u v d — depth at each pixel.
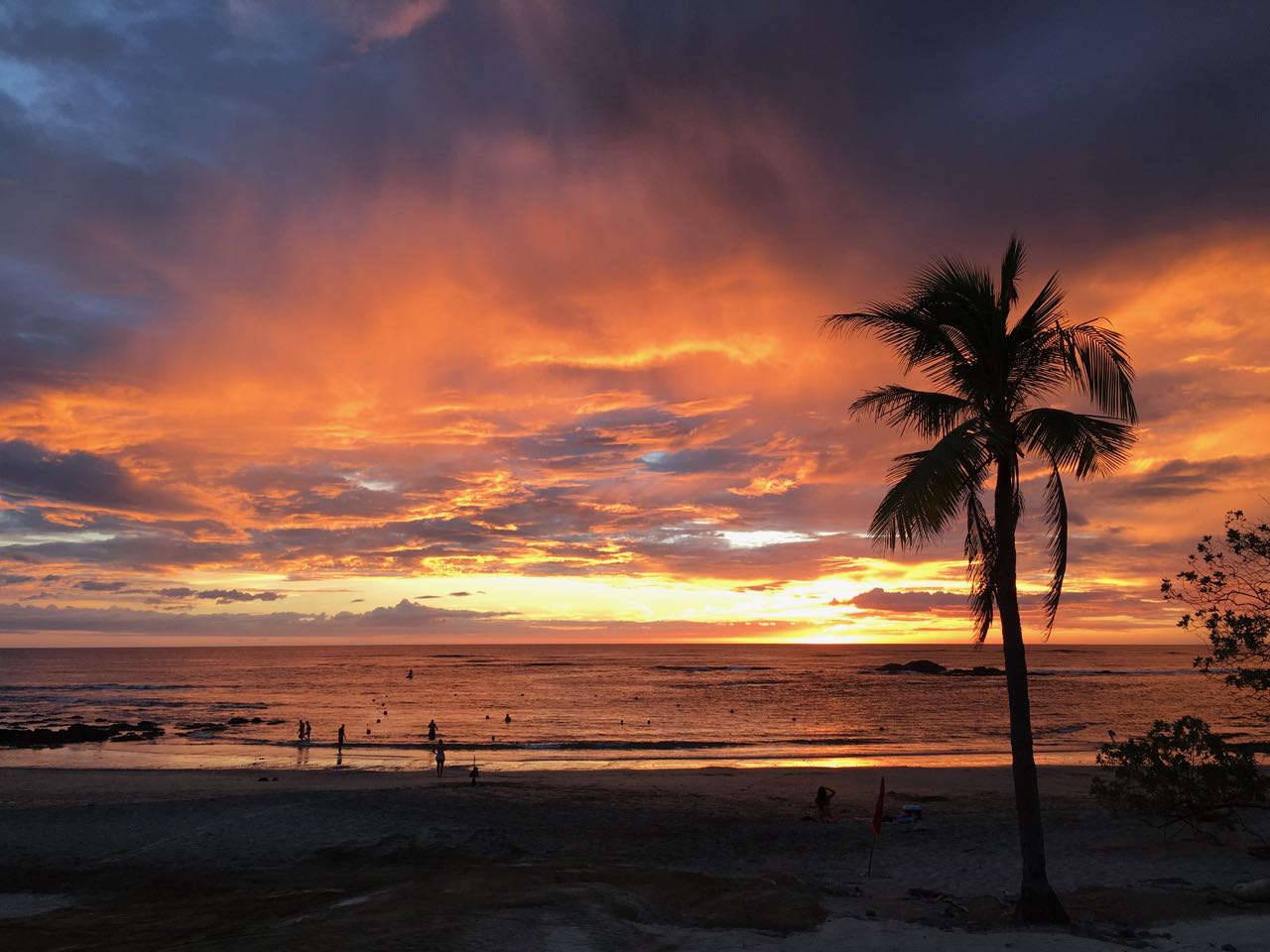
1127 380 12.02
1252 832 19.23
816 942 11.31
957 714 79.00
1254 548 17.62
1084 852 19.81
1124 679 141.00
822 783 35.22
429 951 10.03
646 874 16.27
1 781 37.19
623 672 176.25
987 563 13.27
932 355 13.88
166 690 120.94
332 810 25.59
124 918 13.38
